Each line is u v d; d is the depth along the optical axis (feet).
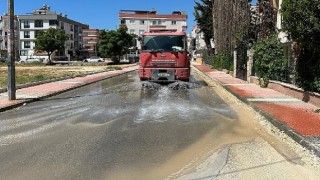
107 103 52.11
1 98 55.26
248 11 106.93
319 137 29.53
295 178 21.36
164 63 70.64
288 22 43.29
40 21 371.56
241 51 102.12
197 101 54.65
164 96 60.39
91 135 31.58
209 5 217.97
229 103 53.11
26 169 22.49
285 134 32.53
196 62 305.53
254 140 30.48
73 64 244.63
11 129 34.24
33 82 82.48
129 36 267.39
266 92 63.52
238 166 23.36
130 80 100.58
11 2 52.70
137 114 42.37
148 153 26.09
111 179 20.92
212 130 34.01
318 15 40.65
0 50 372.79
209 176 21.48
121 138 30.48
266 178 21.26
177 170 22.61
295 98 54.95
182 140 30.01
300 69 51.75
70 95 63.62
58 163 23.67
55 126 35.60
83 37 471.21
